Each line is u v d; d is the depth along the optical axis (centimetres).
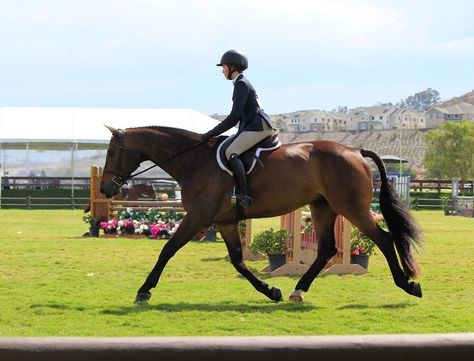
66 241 1862
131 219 2095
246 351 209
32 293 994
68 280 1144
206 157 933
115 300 950
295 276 1219
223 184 918
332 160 919
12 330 738
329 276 1213
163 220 2100
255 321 802
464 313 871
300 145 941
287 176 914
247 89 912
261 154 923
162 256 927
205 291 1041
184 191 934
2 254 1516
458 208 3706
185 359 208
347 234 1243
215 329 758
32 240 1888
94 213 2097
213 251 1661
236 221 947
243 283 1130
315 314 855
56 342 209
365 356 212
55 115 4062
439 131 8012
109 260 1430
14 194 4078
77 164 5247
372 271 1278
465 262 1471
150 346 209
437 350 214
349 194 912
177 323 789
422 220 3212
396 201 935
